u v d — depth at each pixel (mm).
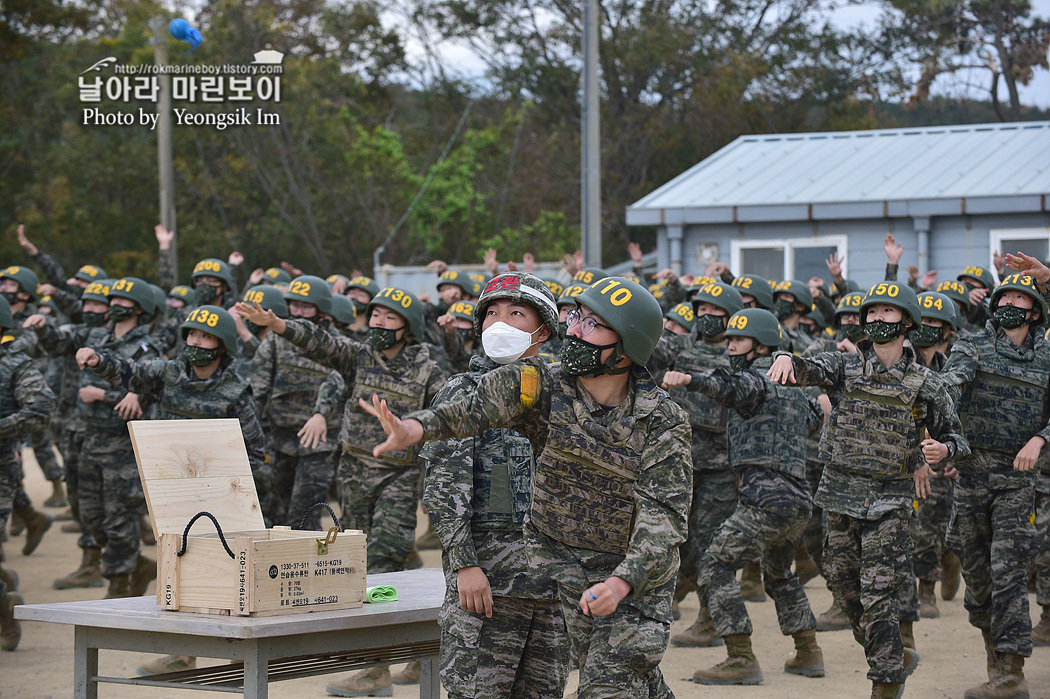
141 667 7707
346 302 10633
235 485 5121
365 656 5188
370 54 44062
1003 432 7152
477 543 4836
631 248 14805
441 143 44438
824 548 6738
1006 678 6914
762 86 42219
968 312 10625
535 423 4242
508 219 41969
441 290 12125
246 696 4363
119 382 8438
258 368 9680
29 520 12000
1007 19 42156
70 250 38688
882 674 6324
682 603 9992
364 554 4805
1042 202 15891
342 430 7359
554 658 4883
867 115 43281
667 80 41969
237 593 4410
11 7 32844
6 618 8320
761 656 8141
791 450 7281
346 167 41062
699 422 8672
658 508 3992
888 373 6445
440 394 4664
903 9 42969
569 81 42656
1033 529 7066
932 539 9203
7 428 8148
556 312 4602
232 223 40094
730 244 17969
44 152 39875
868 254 17188
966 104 43375
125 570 9195
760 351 7758
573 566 4172
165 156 25453
